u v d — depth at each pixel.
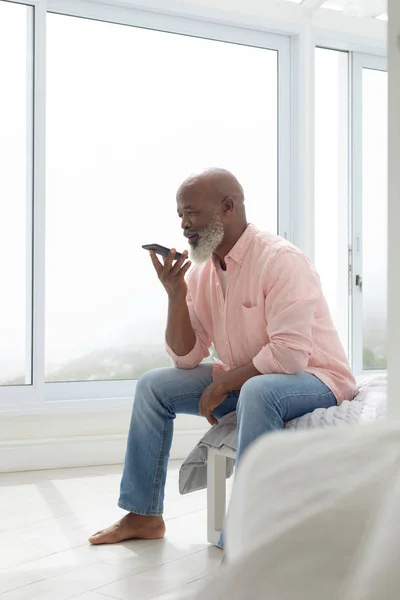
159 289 3.72
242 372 2.09
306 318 2.05
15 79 3.44
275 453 0.29
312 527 0.24
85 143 3.59
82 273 3.58
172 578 1.87
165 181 3.74
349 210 4.08
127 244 3.66
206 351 2.35
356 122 4.08
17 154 3.45
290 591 0.23
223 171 2.22
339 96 4.08
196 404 2.28
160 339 3.72
